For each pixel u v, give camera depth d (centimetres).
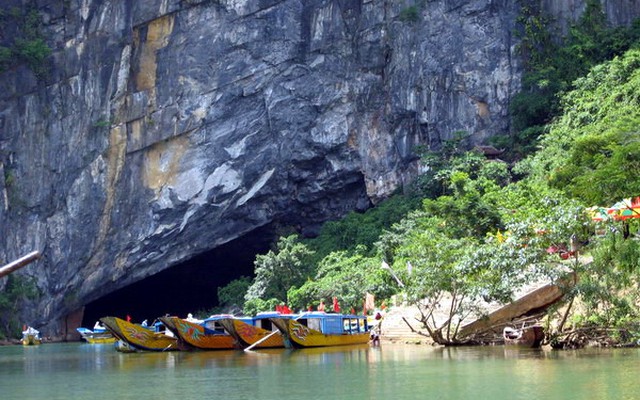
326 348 3231
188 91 5703
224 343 3447
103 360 3138
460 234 4116
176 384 2055
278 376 2134
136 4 5631
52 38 5603
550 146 4941
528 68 5791
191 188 5703
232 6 5734
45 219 5606
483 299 2762
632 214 2823
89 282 5700
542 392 1631
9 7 5534
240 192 5791
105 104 5609
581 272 2503
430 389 1744
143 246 5725
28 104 5572
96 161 5600
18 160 5575
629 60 4994
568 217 2488
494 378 1856
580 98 5109
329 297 4375
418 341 3183
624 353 2278
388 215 5434
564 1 5788
